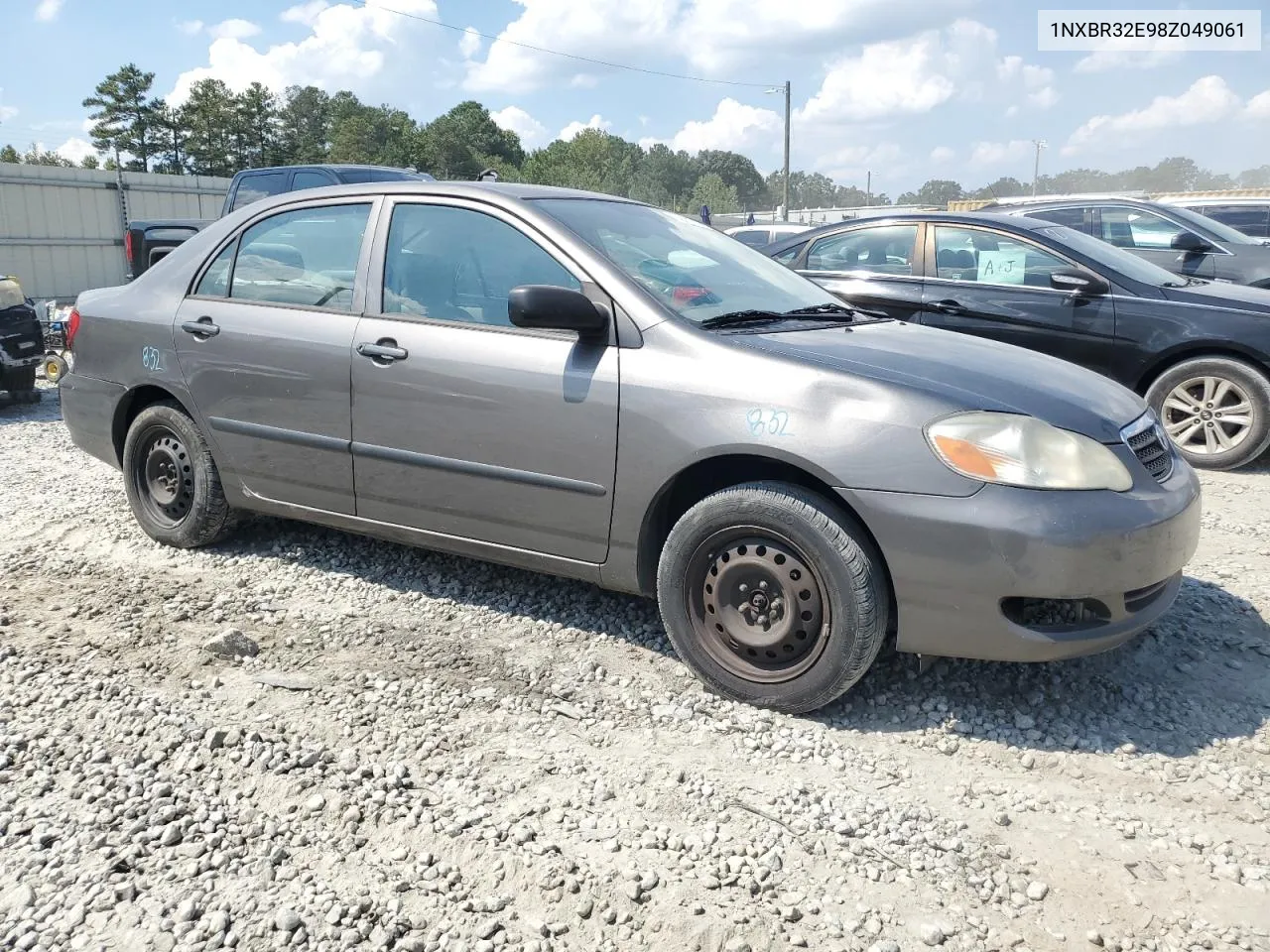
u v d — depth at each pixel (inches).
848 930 91.0
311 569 179.3
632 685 137.4
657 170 4899.1
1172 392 270.5
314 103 4320.9
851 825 105.7
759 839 103.9
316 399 162.7
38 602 164.4
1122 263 278.7
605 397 135.9
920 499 118.7
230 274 178.9
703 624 134.7
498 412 144.6
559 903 93.7
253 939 88.5
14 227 861.8
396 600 165.9
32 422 336.8
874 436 121.4
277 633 153.0
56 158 3646.7
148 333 183.2
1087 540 116.0
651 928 90.8
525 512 145.6
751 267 169.2
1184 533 126.6
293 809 107.5
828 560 122.6
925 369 129.8
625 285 139.7
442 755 118.8
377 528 163.5
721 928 90.6
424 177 506.9
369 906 92.9
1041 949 89.2
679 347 133.8
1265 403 258.5
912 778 116.4
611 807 108.9
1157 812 110.3
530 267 147.2
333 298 164.6
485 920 91.4
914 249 290.4
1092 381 142.7
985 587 117.7
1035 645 118.8
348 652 146.6
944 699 133.3
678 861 100.1
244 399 171.8
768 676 129.8
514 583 172.7
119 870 97.5
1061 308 275.6
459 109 5108.3
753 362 129.6
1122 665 143.6
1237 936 90.5
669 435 131.4
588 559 142.9
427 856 99.8
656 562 141.5
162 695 131.6
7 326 351.9
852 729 127.4
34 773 113.8
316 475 166.2
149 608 162.1
